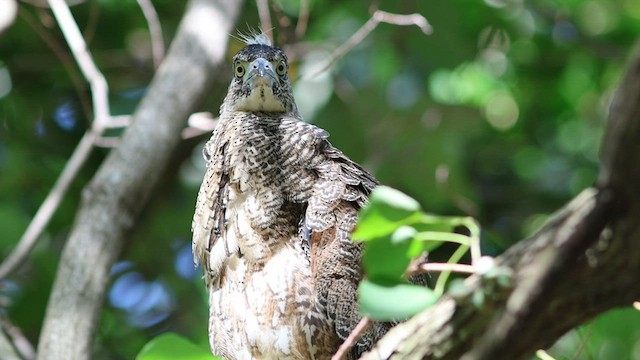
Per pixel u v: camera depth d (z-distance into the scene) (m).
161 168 10.90
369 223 4.95
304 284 7.92
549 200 15.33
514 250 4.86
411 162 13.78
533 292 4.60
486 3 15.22
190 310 14.29
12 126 14.87
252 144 8.42
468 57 14.71
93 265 10.19
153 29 12.32
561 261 4.53
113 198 10.55
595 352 12.57
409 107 13.94
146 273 14.71
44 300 13.86
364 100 13.88
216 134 9.30
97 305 10.08
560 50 15.97
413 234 5.01
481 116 14.23
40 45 14.92
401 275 5.10
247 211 8.18
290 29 13.94
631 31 16.05
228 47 12.24
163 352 5.41
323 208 8.07
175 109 11.18
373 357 5.59
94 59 15.09
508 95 15.73
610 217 4.38
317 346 7.91
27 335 13.92
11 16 11.97
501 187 15.54
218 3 11.98
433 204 13.87
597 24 16.17
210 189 8.55
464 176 14.09
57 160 14.87
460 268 5.08
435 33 14.13
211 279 8.43
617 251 4.43
